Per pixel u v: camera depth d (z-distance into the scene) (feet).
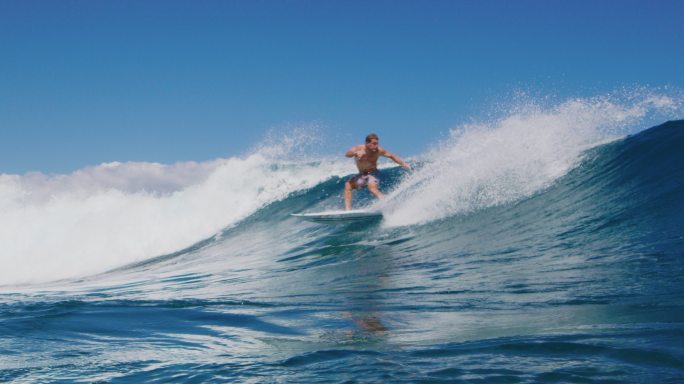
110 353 10.49
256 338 11.90
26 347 11.06
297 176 54.65
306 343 11.16
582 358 8.35
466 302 15.51
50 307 16.03
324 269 27.17
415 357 9.12
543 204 30.68
